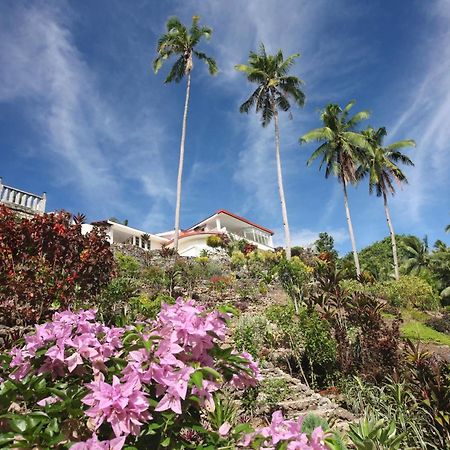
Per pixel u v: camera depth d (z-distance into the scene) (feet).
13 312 16.98
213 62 86.22
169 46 84.69
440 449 12.94
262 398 17.53
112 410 4.78
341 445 5.43
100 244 22.07
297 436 5.40
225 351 6.04
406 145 99.45
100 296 23.29
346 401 19.29
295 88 88.22
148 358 5.41
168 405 5.05
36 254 19.17
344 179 89.45
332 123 92.17
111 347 5.90
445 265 109.70
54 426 4.80
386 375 18.95
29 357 5.83
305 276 46.83
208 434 5.44
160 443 4.98
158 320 6.19
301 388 19.76
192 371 5.28
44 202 45.96
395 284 63.57
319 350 22.62
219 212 112.27
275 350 26.16
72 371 5.77
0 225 18.63
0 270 17.60
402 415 14.28
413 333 42.63
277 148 86.89
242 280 61.98
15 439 4.61
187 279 53.52
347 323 26.02
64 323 6.14
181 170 79.00
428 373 15.97
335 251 119.65
